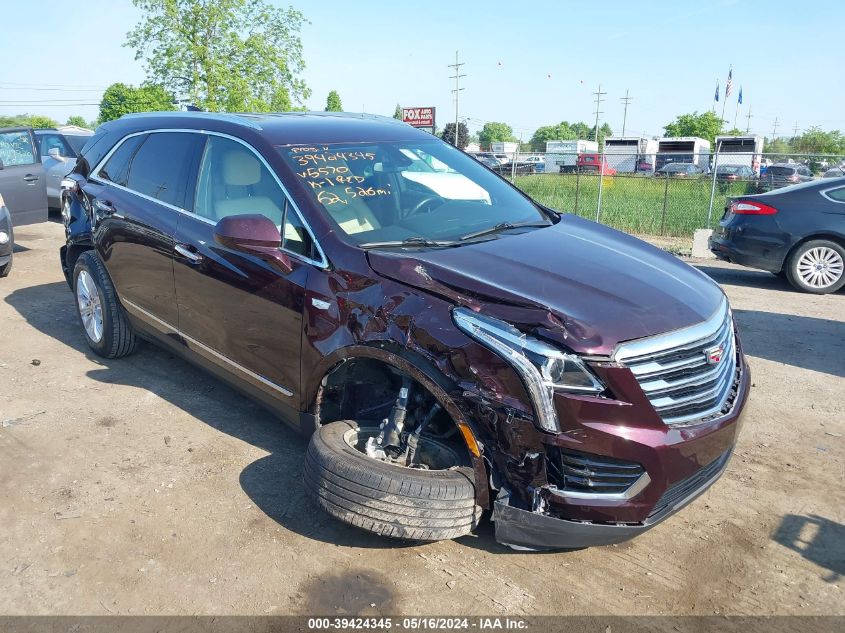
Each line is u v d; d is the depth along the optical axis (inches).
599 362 104.7
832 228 328.5
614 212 640.4
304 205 139.6
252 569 118.9
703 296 129.4
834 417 185.0
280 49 1170.6
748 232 347.3
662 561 123.4
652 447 106.3
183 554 122.6
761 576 119.6
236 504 137.9
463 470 115.6
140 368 207.5
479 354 109.0
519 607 110.8
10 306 273.6
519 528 110.0
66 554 122.3
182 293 167.0
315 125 167.3
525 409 105.7
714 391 118.3
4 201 339.6
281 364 141.1
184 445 161.2
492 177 179.3
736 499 144.2
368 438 128.0
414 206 149.6
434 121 1360.7
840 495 145.9
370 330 121.3
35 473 148.4
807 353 237.8
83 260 207.3
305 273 134.1
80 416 175.5
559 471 107.2
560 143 1924.2
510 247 135.6
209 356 164.1
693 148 1705.2
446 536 114.7
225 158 161.2
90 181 208.2
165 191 176.6
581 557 124.1
